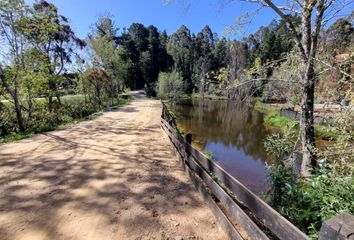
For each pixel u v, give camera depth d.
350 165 3.51
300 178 4.28
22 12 10.26
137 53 70.62
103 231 3.02
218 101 44.47
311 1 4.63
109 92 26.62
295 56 5.47
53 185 4.36
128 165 5.59
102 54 26.67
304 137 5.33
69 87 24.09
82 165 5.50
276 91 6.47
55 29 12.95
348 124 3.85
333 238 1.22
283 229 1.87
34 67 12.29
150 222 3.24
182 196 4.03
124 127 11.15
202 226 3.17
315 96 5.29
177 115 23.88
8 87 10.11
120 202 3.77
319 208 2.86
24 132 9.52
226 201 3.08
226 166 10.37
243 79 6.04
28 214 3.38
